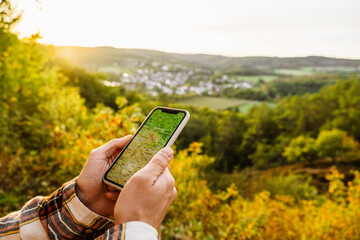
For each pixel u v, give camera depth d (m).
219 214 4.23
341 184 5.67
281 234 4.56
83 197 0.68
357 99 52.66
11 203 2.58
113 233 0.46
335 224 4.78
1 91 3.88
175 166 4.14
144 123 0.82
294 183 9.79
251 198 6.10
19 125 4.11
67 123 4.62
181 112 0.81
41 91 4.80
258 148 48.03
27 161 3.33
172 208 3.81
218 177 5.88
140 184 0.51
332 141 44.03
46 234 0.64
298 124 54.12
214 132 44.56
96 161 0.73
